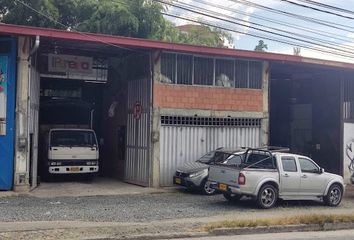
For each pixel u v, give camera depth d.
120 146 21.16
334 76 23.19
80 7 29.12
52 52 19.53
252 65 20.31
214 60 19.53
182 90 18.84
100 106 24.48
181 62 18.88
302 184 15.07
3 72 15.91
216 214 13.27
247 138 20.14
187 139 18.94
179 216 12.75
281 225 11.79
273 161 14.81
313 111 24.08
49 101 22.84
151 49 18.08
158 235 10.25
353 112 23.19
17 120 15.86
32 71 16.75
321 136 23.61
